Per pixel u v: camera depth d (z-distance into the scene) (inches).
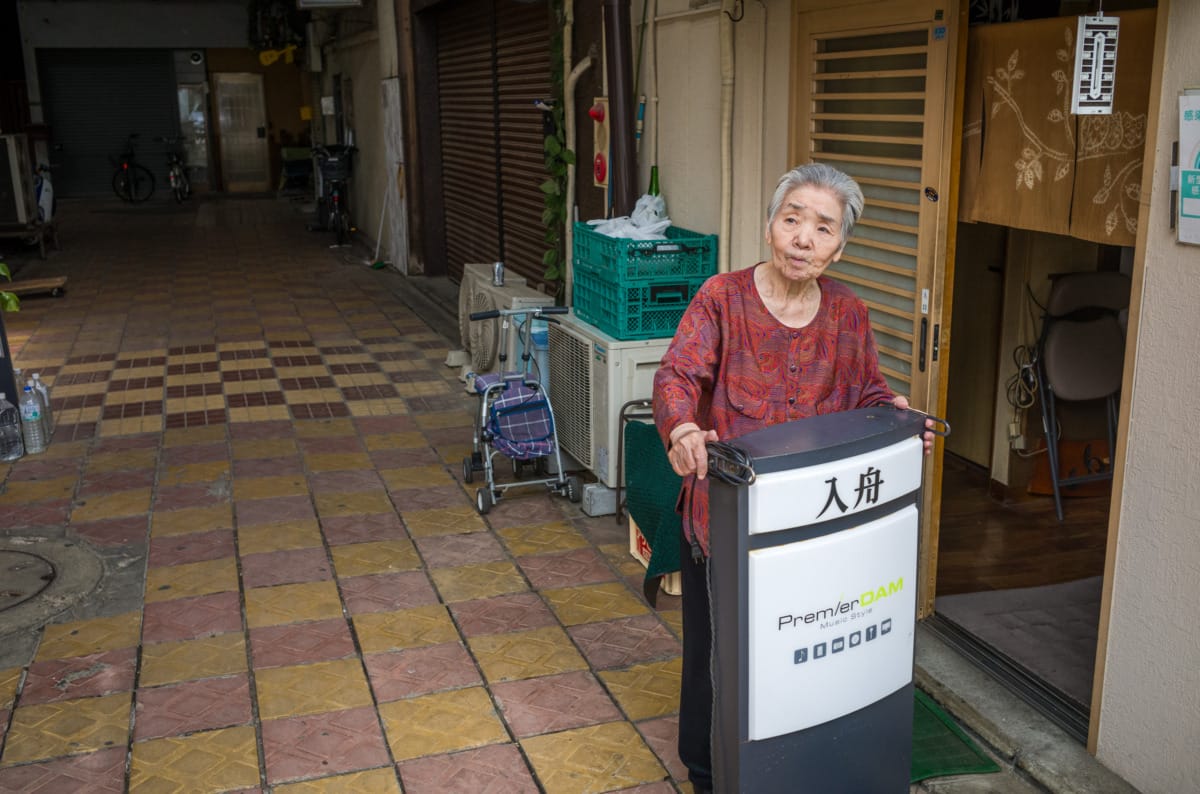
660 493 179.8
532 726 148.7
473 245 453.7
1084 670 157.4
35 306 460.4
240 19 962.7
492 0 380.8
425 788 135.0
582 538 213.3
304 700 155.2
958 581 191.3
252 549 208.7
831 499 98.3
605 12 235.9
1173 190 114.1
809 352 109.7
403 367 353.7
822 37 179.8
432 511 228.2
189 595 188.7
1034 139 143.6
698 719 122.6
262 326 419.8
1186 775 119.1
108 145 973.8
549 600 186.7
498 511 227.9
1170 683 120.6
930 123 154.8
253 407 308.0
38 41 922.1
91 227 743.7
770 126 199.2
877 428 101.8
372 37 580.7
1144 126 125.8
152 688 158.4
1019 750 136.6
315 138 895.7
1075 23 134.5
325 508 230.2
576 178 277.1
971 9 154.0
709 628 117.6
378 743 144.6
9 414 263.3
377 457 264.1
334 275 541.6
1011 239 223.6
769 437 98.5
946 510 225.8
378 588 191.6
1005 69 147.6
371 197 633.0
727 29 198.1
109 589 191.3
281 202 912.3
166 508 230.4
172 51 968.9
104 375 345.4
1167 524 119.4
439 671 163.2
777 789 103.6
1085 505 227.6
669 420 99.7
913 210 161.8
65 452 267.9
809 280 108.1
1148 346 120.0
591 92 265.4
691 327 107.9
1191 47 111.1
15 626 176.9
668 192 237.0
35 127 935.0
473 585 192.7
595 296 227.1
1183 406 116.0
